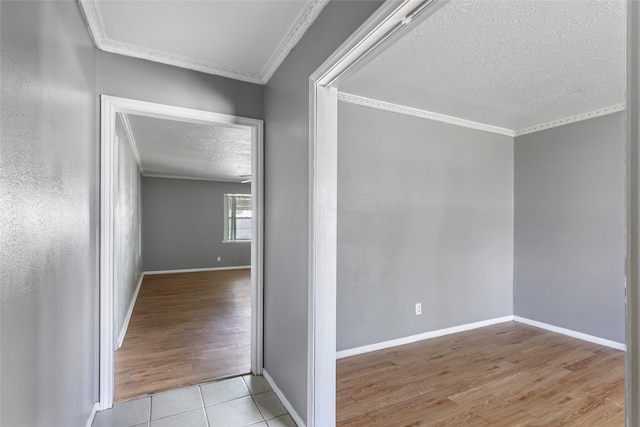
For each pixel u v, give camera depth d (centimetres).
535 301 379
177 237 780
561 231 358
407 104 316
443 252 348
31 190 99
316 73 168
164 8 171
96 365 203
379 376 253
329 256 177
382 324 310
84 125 173
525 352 302
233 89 246
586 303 336
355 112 298
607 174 323
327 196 176
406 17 118
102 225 205
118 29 191
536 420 200
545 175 372
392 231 317
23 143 93
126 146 389
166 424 192
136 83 215
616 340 313
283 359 215
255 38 200
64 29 136
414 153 330
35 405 103
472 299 367
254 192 254
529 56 221
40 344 107
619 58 223
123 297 358
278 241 226
